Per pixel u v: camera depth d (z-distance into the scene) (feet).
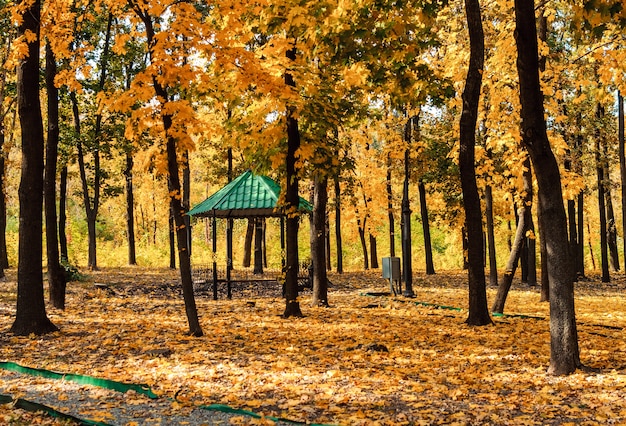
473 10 40.65
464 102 41.04
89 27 81.56
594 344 34.40
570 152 83.46
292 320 43.80
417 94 39.86
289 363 28.12
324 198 53.36
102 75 85.56
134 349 32.17
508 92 46.03
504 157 47.91
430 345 33.60
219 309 51.60
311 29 36.83
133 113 32.40
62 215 80.69
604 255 87.92
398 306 53.36
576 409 20.65
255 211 71.41
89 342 34.24
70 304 52.44
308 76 40.96
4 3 56.13
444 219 113.91
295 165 44.01
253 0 34.40
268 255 159.02
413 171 90.74
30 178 37.65
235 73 38.32
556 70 45.44
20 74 37.86
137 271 95.45
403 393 23.02
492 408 20.88
